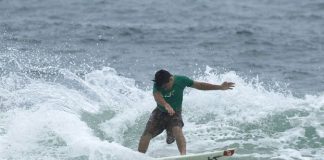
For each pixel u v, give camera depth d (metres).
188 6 112.44
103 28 91.19
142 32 89.56
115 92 53.16
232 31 90.88
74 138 41.78
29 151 40.72
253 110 47.66
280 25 96.56
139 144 40.72
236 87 50.09
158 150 42.28
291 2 117.81
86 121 46.97
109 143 40.34
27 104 49.41
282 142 42.97
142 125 46.84
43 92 52.44
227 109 48.19
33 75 61.66
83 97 51.97
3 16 99.69
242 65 72.38
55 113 46.00
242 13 106.75
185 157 38.31
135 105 50.28
